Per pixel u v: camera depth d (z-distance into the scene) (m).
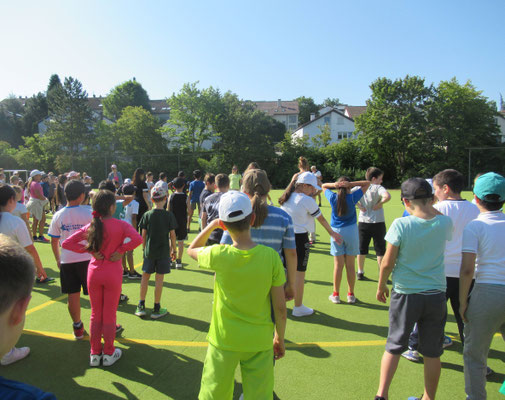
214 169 31.09
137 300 5.03
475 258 2.45
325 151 35.44
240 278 2.02
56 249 3.66
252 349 2.02
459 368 3.24
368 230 5.77
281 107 69.25
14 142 60.34
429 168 31.97
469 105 33.22
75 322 3.78
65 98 36.34
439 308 2.41
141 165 29.80
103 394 2.86
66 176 10.68
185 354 3.51
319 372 3.17
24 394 0.83
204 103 37.69
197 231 10.49
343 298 5.11
